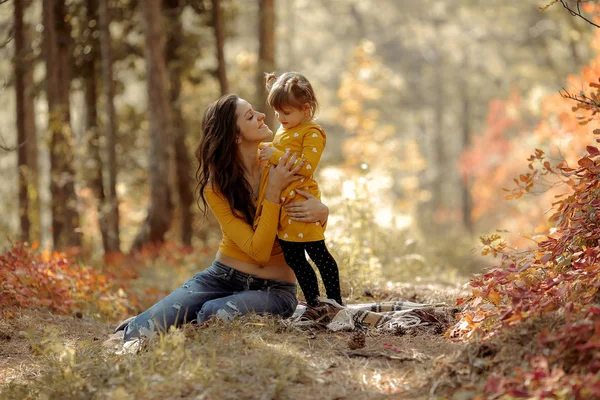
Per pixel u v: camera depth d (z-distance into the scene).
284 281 4.75
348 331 4.41
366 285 6.50
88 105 15.14
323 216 4.52
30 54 13.23
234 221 4.62
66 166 13.86
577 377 2.97
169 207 13.52
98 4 14.52
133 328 4.53
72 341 4.93
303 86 4.52
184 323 4.46
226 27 17.41
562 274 4.03
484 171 27.47
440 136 43.47
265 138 4.63
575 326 3.27
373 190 8.31
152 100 13.36
